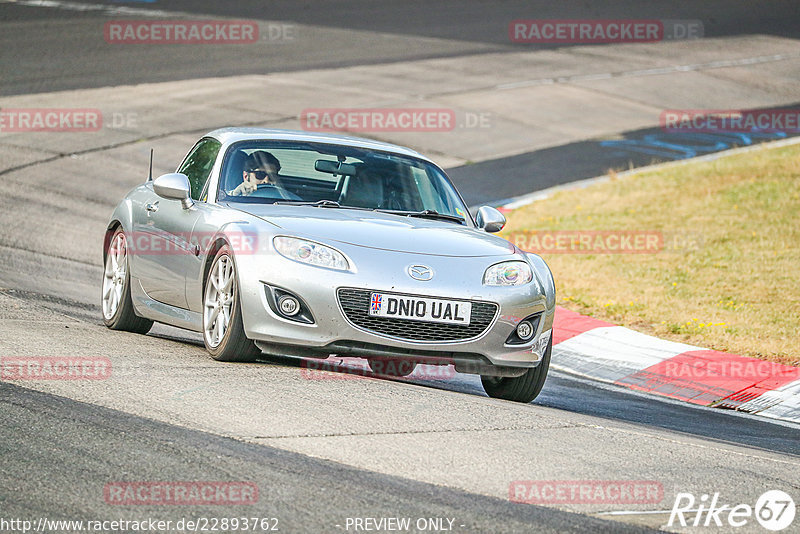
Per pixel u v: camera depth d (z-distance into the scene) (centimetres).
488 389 2627
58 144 6806
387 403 2062
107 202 5659
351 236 2347
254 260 2273
